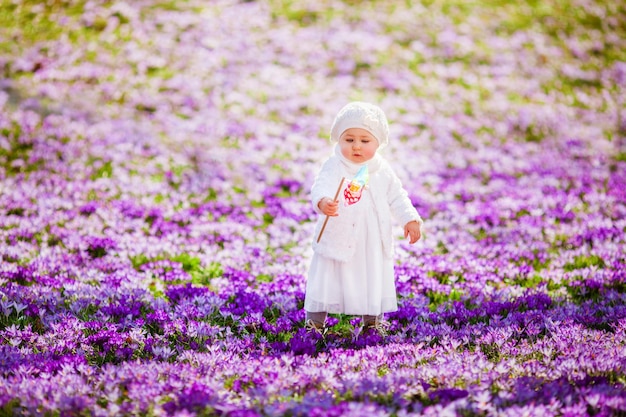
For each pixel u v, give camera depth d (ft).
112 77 50.08
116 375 16.15
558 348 18.28
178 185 36.86
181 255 28.35
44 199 32.76
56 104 45.57
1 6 58.65
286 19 60.39
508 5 66.69
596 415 14.49
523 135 47.42
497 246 29.60
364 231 19.42
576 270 26.48
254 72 52.42
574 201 35.42
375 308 19.27
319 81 52.29
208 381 15.71
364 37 58.49
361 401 15.12
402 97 51.26
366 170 18.56
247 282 25.46
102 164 38.17
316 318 20.20
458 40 59.67
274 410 14.38
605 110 51.98
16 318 20.89
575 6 67.92
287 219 32.45
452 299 24.12
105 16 57.62
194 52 54.08
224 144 42.68
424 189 37.63
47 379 16.12
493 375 16.21
